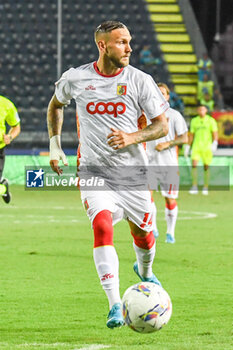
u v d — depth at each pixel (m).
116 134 19.75
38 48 112.31
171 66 111.94
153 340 19.22
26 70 109.50
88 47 113.62
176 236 44.44
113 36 19.94
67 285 27.92
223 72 111.75
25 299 25.12
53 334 20.02
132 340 19.25
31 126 93.38
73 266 32.62
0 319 22.00
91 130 20.83
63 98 21.59
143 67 110.94
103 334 20.05
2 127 46.31
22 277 29.62
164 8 119.56
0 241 41.06
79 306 24.03
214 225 50.47
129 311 18.17
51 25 114.94
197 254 36.69
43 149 88.25
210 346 18.38
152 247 22.56
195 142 79.19
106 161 20.94
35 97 106.19
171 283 28.38
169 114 40.38
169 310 18.36
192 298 25.33
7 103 46.09
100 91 20.47
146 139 20.17
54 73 110.06
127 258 35.06
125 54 20.06
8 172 88.12
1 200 70.81
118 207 21.19
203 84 102.88
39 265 32.78
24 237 43.03
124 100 20.45
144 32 116.94
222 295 25.94
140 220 21.59
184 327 20.81
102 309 23.58
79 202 69.56
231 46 112.69
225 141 86.69
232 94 110.94
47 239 42.25
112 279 19.12
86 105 20.67
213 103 101.25
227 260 34.66
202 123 78.81
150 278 23.72
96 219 19.94
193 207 64.62
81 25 115.75
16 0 116.44
